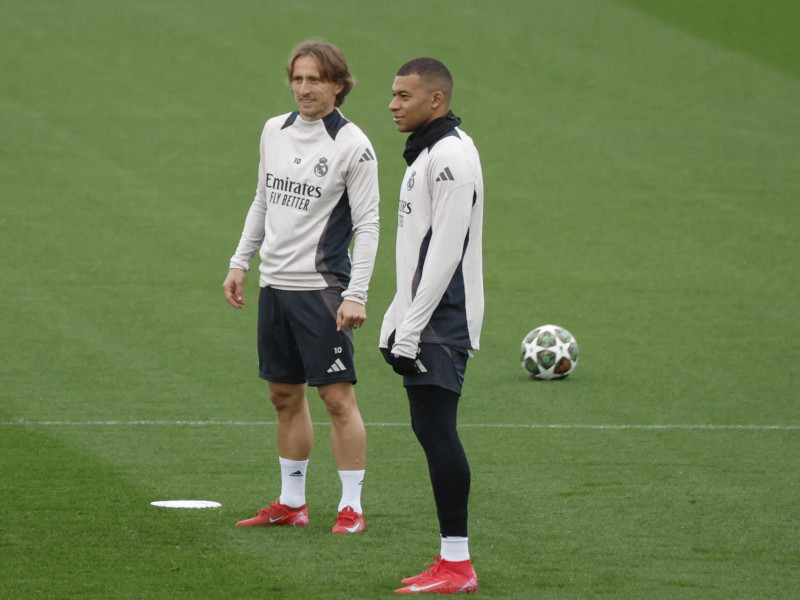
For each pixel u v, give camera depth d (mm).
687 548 17328
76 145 61562
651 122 68375
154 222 51125
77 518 18625
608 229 51844
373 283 44250
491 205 55125
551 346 31203
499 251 48531
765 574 16047
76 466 22266
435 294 14766
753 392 30000
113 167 58688
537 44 80000
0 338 34906
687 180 59312
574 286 43594
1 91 68500
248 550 17047
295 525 18641
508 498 20391
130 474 21766
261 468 22453
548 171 60406
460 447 15211
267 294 18531
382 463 23000
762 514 19328
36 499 19766
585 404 28625
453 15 84188
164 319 37875
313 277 18188
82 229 49531
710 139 65875
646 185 58438
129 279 43094
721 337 36625
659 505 19906
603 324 38406
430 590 15031
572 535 18031
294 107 69188
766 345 35594
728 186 58469
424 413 15219
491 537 17922
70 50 75438
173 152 61438
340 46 77625
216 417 26875
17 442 24141
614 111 69938
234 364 32656
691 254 48188
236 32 79812
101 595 14805
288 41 78875
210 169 59250
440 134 15195
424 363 15078
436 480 15141
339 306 18281
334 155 18031
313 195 18109
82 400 28328
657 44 80750
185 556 16656
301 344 18234
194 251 47344
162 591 15016
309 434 18656
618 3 87562
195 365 32406
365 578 15719
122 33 78688
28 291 40906
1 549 16797
